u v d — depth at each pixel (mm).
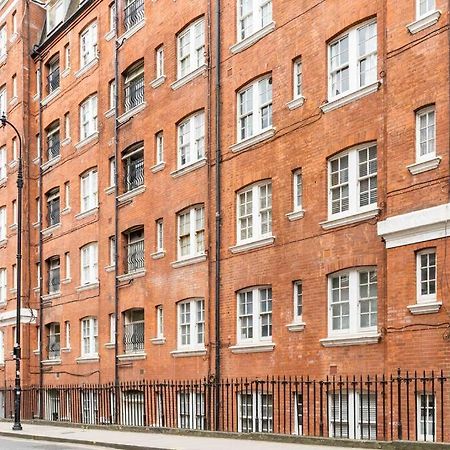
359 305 17312
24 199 34125
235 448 15586
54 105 33250
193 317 22953
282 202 19750
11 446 19641
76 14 31266
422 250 15391
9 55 36562
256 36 21062
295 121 19547
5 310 35406
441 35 15328
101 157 29016
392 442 14195
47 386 31016
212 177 22422
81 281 30125
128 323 26781
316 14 19156
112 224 27969
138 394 25375
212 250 22156
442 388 14055
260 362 19922
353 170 17719
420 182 15492
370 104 17359
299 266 18969
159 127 25344
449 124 14953
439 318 14758
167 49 25125
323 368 17906
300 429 18344
